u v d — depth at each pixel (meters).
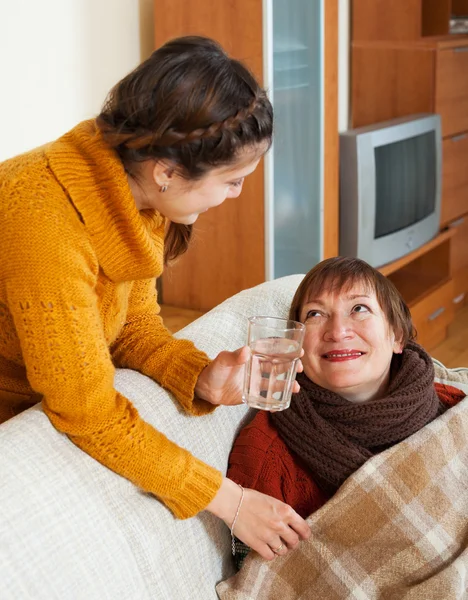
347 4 4.05
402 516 1.41
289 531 1.30
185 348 1.37
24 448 1.09
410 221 3.88
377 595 1.39
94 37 3.16
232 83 1.06
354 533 1.39
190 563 1.29
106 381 1.10
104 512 1.14
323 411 1.53
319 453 1.49
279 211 3.35
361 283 1.55
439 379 1.93
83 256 1.07
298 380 1.57
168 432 1.32
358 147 3.49
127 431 1.13
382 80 4.04
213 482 1.22
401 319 1.61
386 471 1.44
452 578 1.36
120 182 1.08
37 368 1.05
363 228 3.59
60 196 1.07
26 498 1.04
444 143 4.14
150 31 3.42
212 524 1.37
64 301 1.03
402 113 4.03
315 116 3.41
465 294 4.62
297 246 3.51
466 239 4.48
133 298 1.41
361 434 1.51
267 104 1.11
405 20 3.92
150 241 1.14
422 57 3.91
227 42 3.14
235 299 1.82
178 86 1.03
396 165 3.73
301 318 1.57
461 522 1.45
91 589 1.07
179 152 1.05
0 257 1.04
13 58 2.86
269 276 3.33
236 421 1.57
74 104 3.13
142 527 1.19
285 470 1.50
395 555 1.40
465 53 4.20
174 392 1.35
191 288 3.51
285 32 3.19
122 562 1.13
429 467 1.46
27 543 1.01
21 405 1.31
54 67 3.02
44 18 2.95
